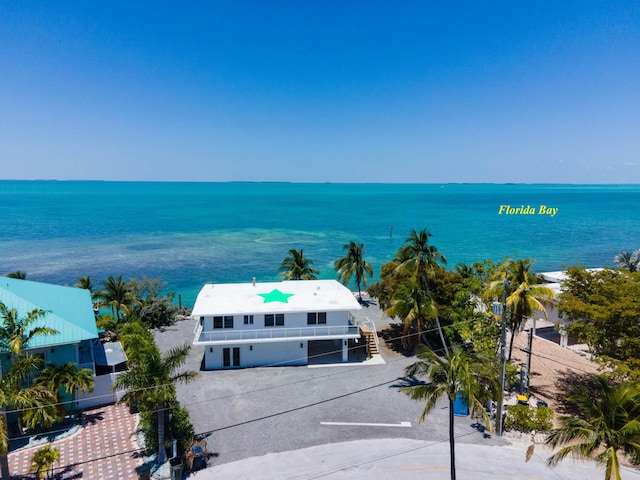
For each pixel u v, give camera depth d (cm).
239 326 3862
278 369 3847
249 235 14675
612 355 2858
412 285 4016
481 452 2614
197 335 3812
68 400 3009
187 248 12075
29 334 2558
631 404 1830
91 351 3322
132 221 18200
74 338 2916
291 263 6053
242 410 3117
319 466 2472
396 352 4256
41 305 3228
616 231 15788
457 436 2800
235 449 2639
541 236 14488
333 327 3916
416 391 2164
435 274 4416
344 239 13900
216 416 3030
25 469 2380
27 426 2589
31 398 2316
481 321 3591
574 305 3006
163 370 2325
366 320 5181
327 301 4078
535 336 4653
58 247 11925
